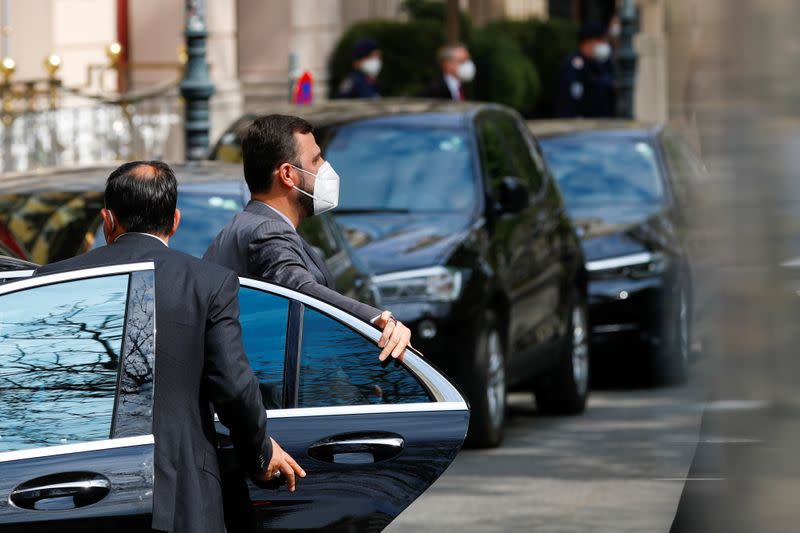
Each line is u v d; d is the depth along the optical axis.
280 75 55.53
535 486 20.17
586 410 27.30
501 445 23.47
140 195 10.10
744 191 5.02
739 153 5.00
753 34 4.92
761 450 5.15
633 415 26.47
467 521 18.12
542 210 26.53
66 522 9.28
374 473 10.53
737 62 4.96
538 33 71.25
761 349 5.12
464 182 24.67
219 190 18.66
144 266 9.78
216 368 9.55
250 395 9.59
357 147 25.34
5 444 9.53
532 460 22.08
